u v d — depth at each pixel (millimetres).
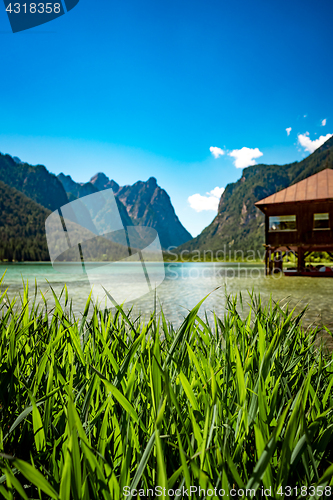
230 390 1133
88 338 1494
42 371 1092
